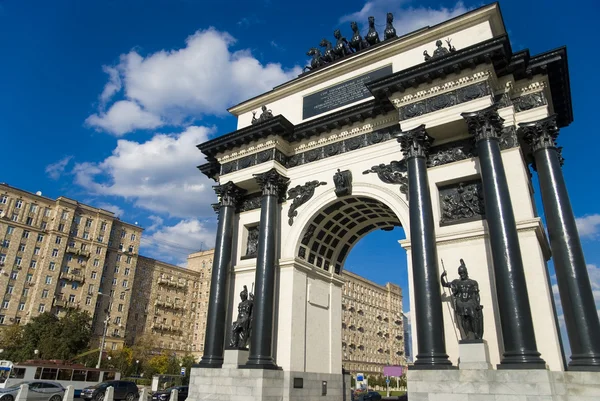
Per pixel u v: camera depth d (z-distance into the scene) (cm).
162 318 11769
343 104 3127
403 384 13188
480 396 1872
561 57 2389
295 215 3002
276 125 3036
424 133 2472
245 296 2880
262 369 2531
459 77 2455
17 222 9750
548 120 2316
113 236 11288
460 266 2195
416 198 2367
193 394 2698
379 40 3312
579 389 1780
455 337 2164
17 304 9369
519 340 1878
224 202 3203
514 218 2112
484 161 2231
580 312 1925
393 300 14062
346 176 2848
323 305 3111
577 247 2044
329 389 2906
